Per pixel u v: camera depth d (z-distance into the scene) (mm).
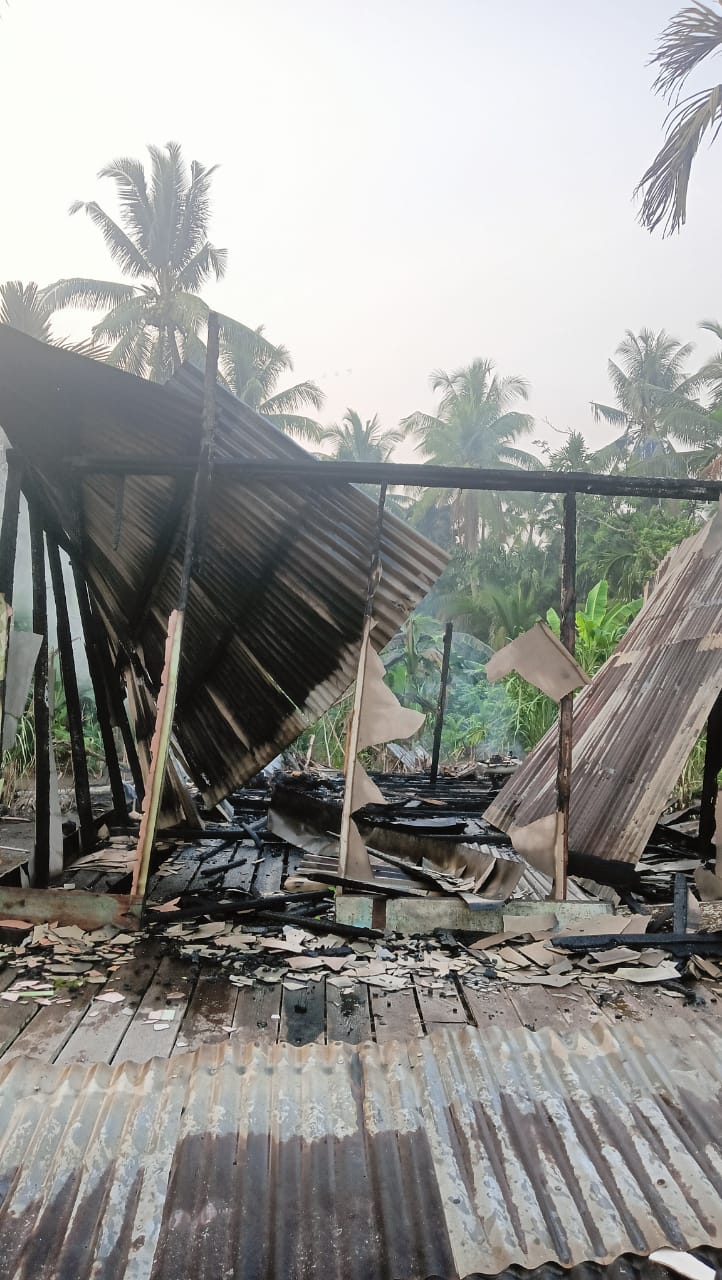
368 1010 2631
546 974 2984
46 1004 2592
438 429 36281
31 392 3436
